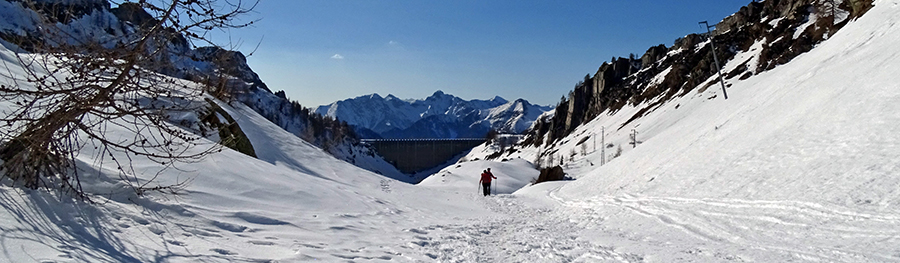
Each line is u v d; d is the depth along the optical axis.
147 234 5.32
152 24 4.38
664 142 28.00
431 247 7.16
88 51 4.17
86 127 4.89
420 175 179.00
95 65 4.29
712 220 10.05
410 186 23.36
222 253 5.11
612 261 6.49
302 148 28.20
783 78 40.09
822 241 7.31
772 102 22.94
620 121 112.19
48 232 4.46
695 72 94.88
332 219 8.70
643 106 108.81
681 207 11.94
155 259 4.48
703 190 13.02
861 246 6.66
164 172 8.58
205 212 6.93
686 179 14.85
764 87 43.03
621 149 69.19
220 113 21.06
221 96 4.69
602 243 8.25
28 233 4.23
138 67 4.30
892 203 7.96
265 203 8.84
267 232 6.71
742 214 9.97
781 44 79.81
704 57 106.25
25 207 4.88
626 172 21.44
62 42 4.11
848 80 17.31
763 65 72.50
